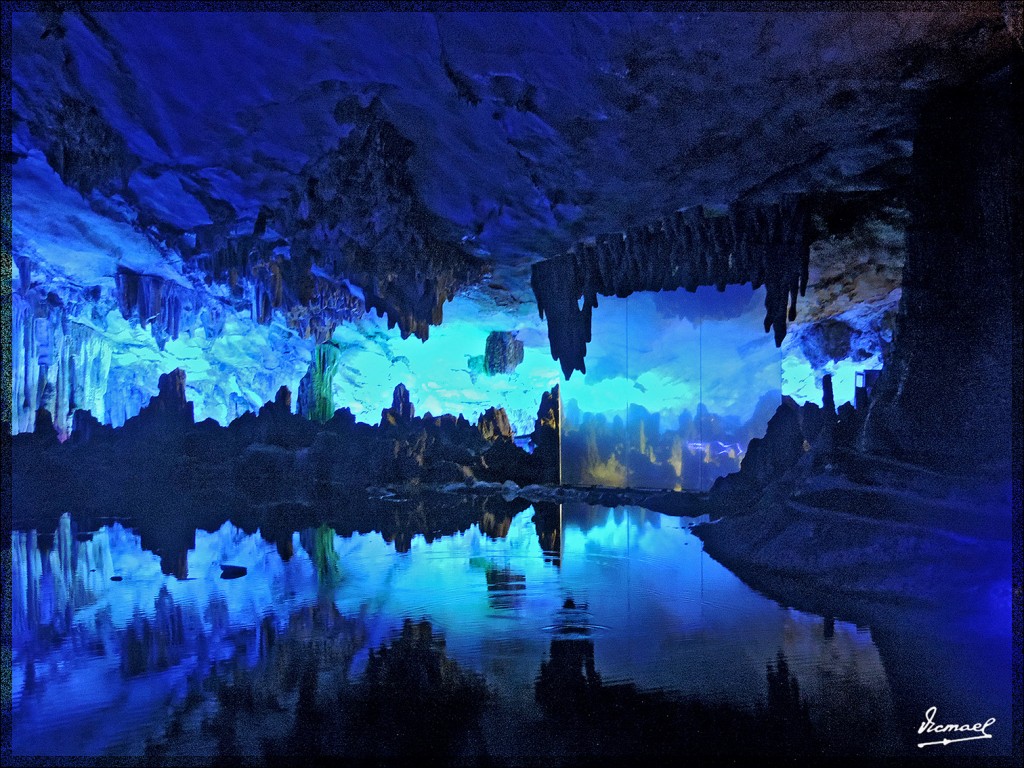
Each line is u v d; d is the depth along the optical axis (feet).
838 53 24.08
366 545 30.78
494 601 19.93
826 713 11.91
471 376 92.68
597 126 30.42
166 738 11.04
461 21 23.70
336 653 15.15
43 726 11.48
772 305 39.32
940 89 26.37
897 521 22.22
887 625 17.22
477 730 11.27
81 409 63.16
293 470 61.67
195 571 24.61
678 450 53.72
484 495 57.77
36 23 25.30
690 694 12.72
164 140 33.40
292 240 44.14
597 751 10.55
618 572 24.32
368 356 87.86
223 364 86.38
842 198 38.04
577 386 59.36
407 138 33.47
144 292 55.57
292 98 29.76
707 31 23.00
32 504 47.37
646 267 44.80
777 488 28.50
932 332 25.57
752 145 31.89
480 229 43.91
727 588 21.61
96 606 19.45
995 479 21.76
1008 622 17.06
